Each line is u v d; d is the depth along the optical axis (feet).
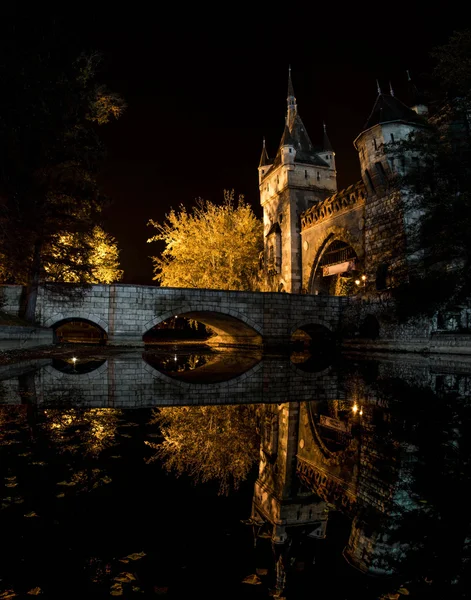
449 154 87.81
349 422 29.37
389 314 114.52
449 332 99.04
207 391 43.83
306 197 181.98
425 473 18.72
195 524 13.61
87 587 10.12
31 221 78.95
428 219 92.27
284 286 181.16
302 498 16.38
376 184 128.47
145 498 15.29
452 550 12.48
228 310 122.83
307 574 11.14
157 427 26.43
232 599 9.89
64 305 109.91
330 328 135.13
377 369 70.44
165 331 237.86
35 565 10.96
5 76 67.46
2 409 30.53
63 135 84.02
